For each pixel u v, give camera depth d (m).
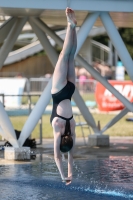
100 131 21.64
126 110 21.33
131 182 13.52
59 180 13.61
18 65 61.84
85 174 14.55
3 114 16.72
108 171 15.12
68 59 11.52
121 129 28.05
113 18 19.95
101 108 36.06
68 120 11.37
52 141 22.97
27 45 60.53
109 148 20.62
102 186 12.98
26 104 40.97
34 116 17.02
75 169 15.40
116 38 17.39
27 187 12.73
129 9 17.14
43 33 20.59
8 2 16.25
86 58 62.22
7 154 17.12
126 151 19.69
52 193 12.09
